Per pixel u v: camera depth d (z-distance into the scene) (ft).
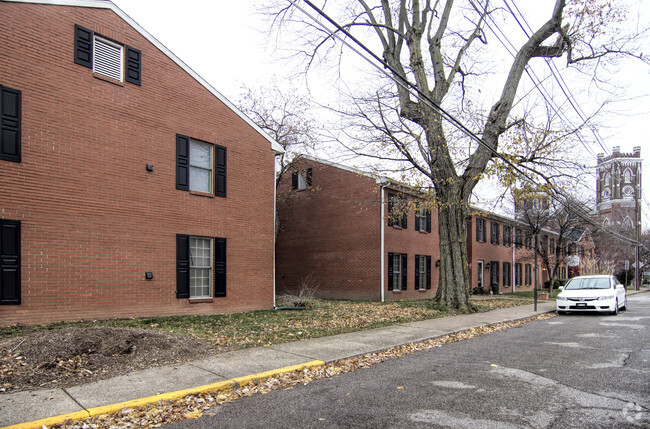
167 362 23.67
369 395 18.92
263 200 49.16
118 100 36.47
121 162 36.37
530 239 108.27
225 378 20.75
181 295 40.16
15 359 20.97
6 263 29.37
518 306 63.57
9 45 30.27
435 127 51.19
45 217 31.53
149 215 38.14
